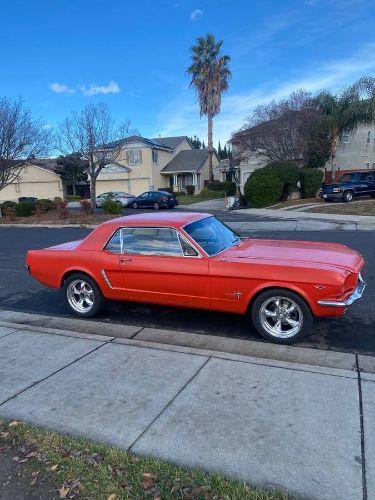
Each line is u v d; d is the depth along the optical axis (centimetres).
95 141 2342
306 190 2738
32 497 246
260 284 452
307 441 280
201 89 3988
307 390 347
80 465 267
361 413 310
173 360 416
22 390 369
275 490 238
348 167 3338
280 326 463
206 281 478
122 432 300
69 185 4975
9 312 628
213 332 512
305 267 436
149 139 4656
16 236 1644
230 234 570
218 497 235
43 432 303
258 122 3138
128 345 461
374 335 485
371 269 809
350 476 247
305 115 2869
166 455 272
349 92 2981
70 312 621
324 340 473
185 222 511
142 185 4112
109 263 539
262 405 327
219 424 304
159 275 505
